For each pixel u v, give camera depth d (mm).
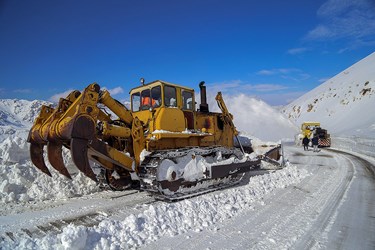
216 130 8688
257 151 10953
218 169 7227
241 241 4047
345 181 8516
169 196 6211
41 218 5117
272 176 8523
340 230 4457
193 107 7926
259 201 6219
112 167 6898
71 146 5027
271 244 3939
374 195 6750
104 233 4031
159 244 3949
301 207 5754
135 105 7770
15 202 6121
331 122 46625
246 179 8906
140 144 6465
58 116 5824
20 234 4379
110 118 6648
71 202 6184
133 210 5594
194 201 5465
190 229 4527
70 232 3627
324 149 22891
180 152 6523
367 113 38750
